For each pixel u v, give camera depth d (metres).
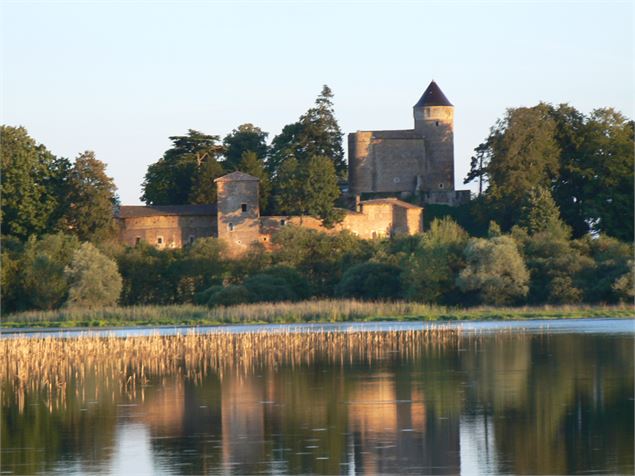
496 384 160.25
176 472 114.75
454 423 134.00
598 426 130.38
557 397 148.50
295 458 119.31
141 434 132.38
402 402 147.88
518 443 123.50
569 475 111.25
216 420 139.38
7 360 195.62
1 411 148.88
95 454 122.81
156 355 198.62
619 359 183.25
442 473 113.12
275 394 157.12
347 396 153.62
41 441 129.62
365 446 123.75
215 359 196.12
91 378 176.12
